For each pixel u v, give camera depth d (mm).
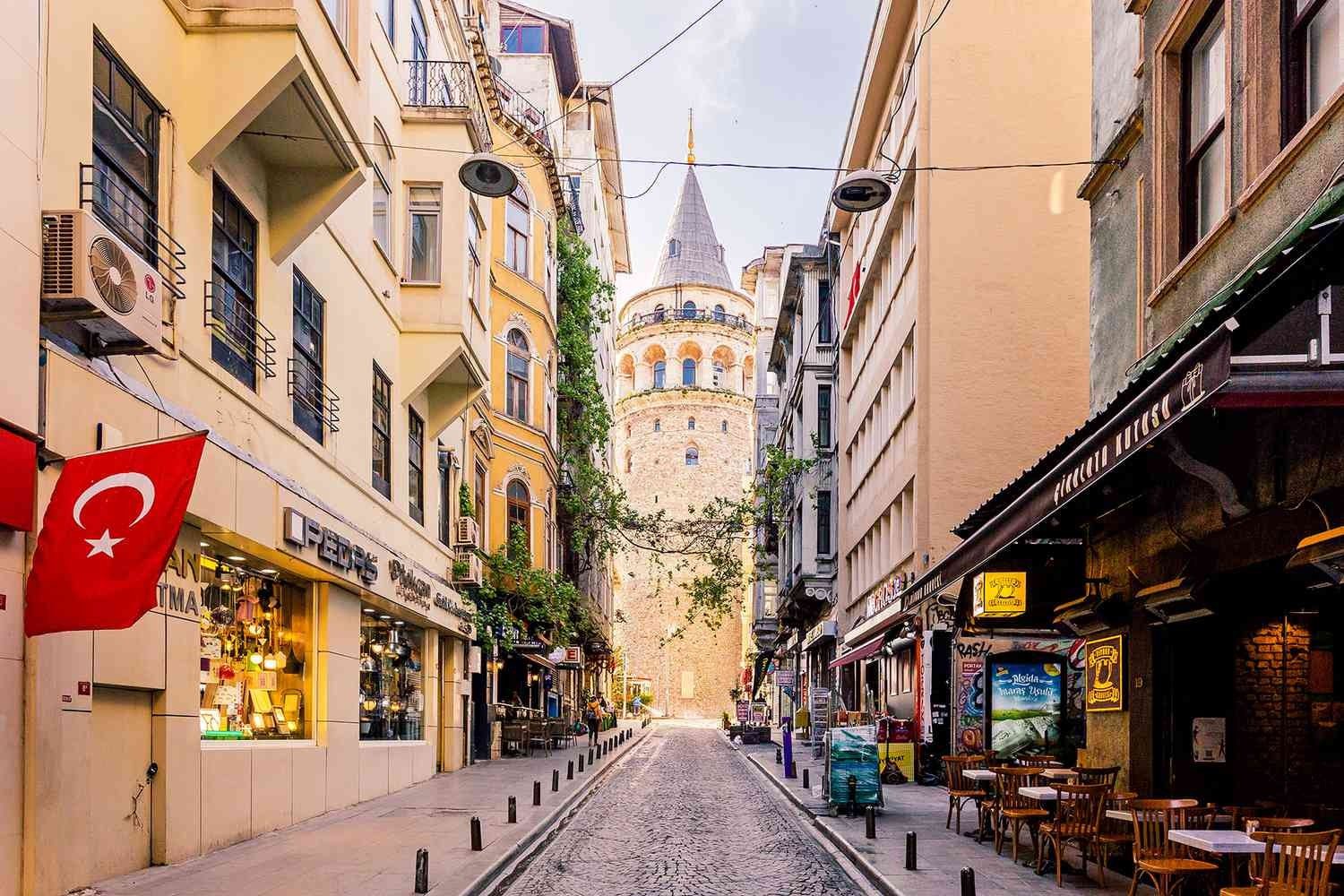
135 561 7598
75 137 8719
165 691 10297
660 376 79438
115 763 9562
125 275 8328
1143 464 9734
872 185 13219
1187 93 10539
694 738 45250
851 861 11922
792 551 43938
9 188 7695
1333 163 7195
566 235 37844
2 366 7574
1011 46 23828
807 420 40344
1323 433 7258
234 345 12102
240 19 10898
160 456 7727
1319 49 7855
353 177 13312
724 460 75875
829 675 41250
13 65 7801
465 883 9727
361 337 17234
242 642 13000
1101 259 13680
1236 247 8797
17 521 7719
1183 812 8586
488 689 29469
